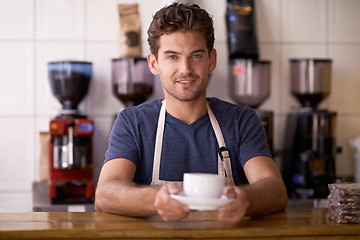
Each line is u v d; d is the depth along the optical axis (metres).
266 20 3.48
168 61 1.55
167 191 1.21
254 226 1.27
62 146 2.85
